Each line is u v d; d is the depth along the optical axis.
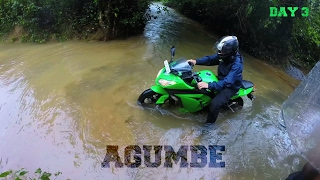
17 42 7.82
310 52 9.48
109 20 7.67
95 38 7.82
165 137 3.81
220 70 4.34
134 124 4.00
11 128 3.74
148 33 8.60
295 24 7.88
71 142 3.53
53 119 3.95
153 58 6.45
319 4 7.53
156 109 4.38
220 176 3.25
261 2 7.05
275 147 3.86
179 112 4.39
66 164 3.19
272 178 3.31
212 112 4.05
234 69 4.02
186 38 8.49
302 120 2.36
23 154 3.30
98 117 4.06
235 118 4.47
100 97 4.59
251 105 4.94
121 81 5.19
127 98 4.62
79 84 5.00
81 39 7.88
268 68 7.65
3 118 3.93
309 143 2.24
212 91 4.20
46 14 7.93
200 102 4.25
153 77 5.41
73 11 7.99
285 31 8.10
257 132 4.16
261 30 7.96
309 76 2.50
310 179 2.55
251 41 8.30
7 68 5.71
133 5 7.96
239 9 7.71
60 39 7.88
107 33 7.76
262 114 4.67
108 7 7.50
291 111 2.54
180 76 4.12
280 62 8.34
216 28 9.70
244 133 4.11
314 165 2.21
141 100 4.40
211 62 4.57
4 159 3.22
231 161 3.52
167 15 11.20
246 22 8.06
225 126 4.22
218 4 8.27
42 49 7.12
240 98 4.64
